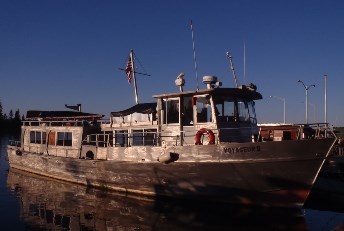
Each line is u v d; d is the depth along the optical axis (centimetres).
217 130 1756
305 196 1584
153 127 1989
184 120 1878
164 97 1942
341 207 1908
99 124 2411
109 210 1766
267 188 1630
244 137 1886
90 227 1516
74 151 2406
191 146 1748
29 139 2941
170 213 1684
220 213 1678
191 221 1558
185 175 1781
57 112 3002
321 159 1532
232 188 1689
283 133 2969
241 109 1909
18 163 3059
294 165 1566
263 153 1602
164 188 1881
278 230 1447
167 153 1786
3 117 15425
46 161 2653
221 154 1670
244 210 1705
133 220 1593
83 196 2072
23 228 1517
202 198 1778
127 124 2125
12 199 2053
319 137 1606
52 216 1695
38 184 2491
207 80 1805
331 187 2106
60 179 2539
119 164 2022
